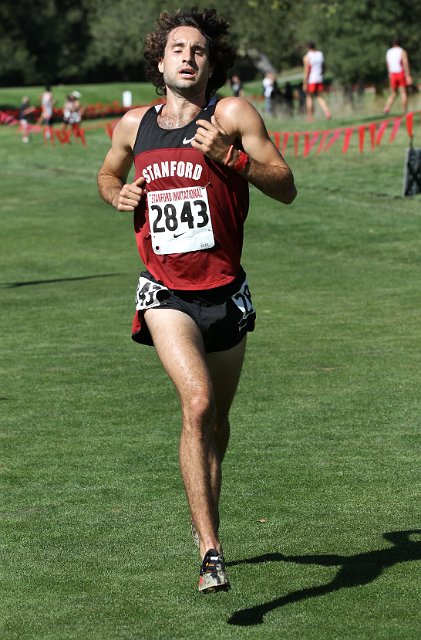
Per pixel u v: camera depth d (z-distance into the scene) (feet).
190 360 31.63
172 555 35.96
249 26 370.94
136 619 30.71
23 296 97.91
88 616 31.04
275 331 77.30
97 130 271.49
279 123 220.23
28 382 63.31
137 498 42.19
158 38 34.68
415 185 146.00
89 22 479.41
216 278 33.17
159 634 29.58
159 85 35.73
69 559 35.78
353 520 38.93
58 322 83.92
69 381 63.46
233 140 33.40
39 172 204.44
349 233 124.47
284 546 36.45
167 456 48.03
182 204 32.94
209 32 34.55
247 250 119.24
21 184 189.26
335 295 92.32
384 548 35.96
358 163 169.89
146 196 33.58
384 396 57.93
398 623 29.89
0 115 309.83
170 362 31.78
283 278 102.06
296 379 62.28
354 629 29.55
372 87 307.17
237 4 370.32
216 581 29.63
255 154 33.24
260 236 126.93
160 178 33.12
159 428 52.85
